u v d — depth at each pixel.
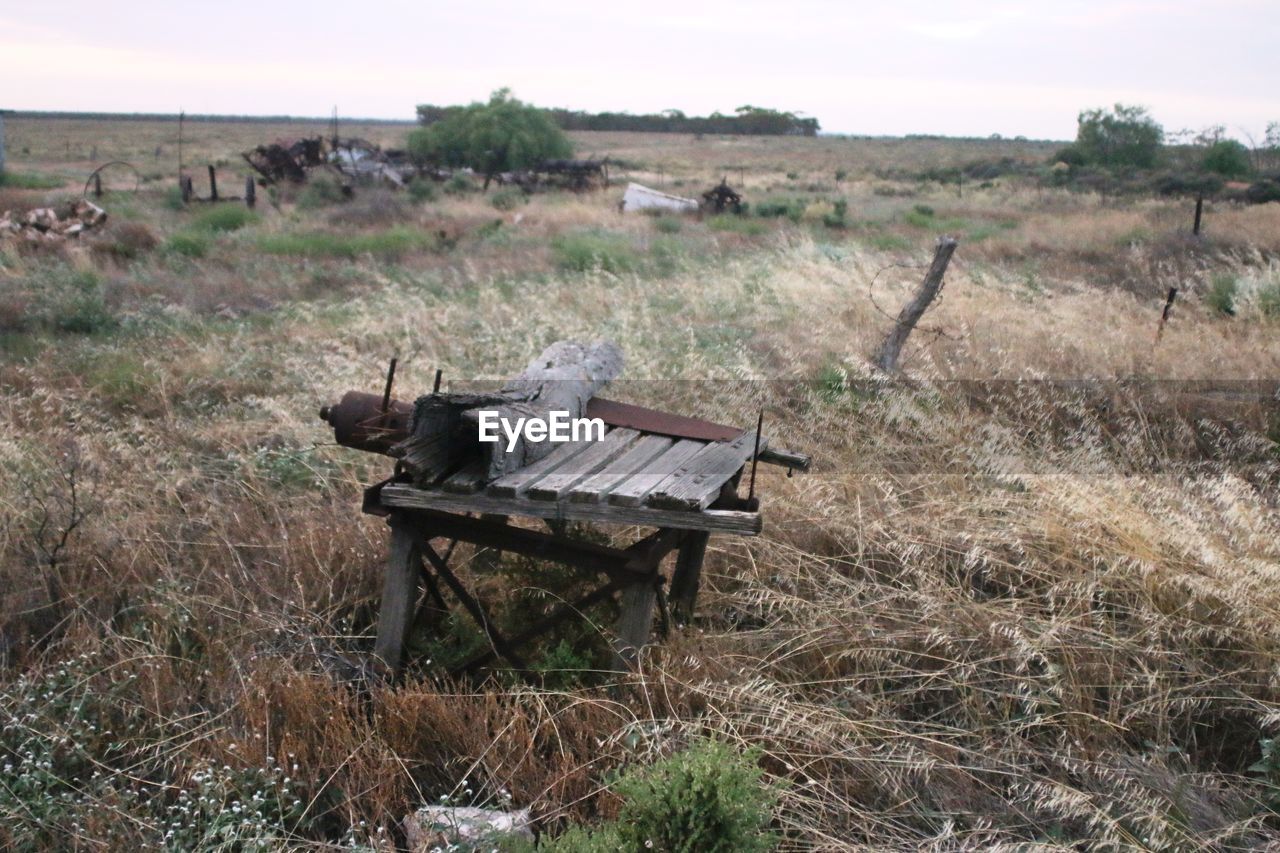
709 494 3.55
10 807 3.13
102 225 17.58
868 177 53.19
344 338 9.30
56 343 8.96
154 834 3.14
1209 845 3.17
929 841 3.22
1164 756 3.64
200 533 5.16
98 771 3.39
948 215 27.59
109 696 3.72
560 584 4.46
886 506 5.36
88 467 5.52
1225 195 32.19
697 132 125.38
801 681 4.03
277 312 11.01
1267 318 9.75
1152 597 4.41
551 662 4.04
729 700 3.72
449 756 3.60
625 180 44.44
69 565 4.62
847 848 3.16
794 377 7.62
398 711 3.63
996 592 4.81
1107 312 10.11
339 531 5.04
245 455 6.09
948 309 10.03
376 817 3.22
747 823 2.80
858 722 3.66
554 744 3.68
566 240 16.78
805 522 5.22
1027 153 83.06
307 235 18.67
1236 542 4.67
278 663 3.95
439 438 3.71
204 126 122.25
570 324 9.42
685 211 26.92
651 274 13.70
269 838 2.99
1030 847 3.12
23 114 173.38
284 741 3.42
